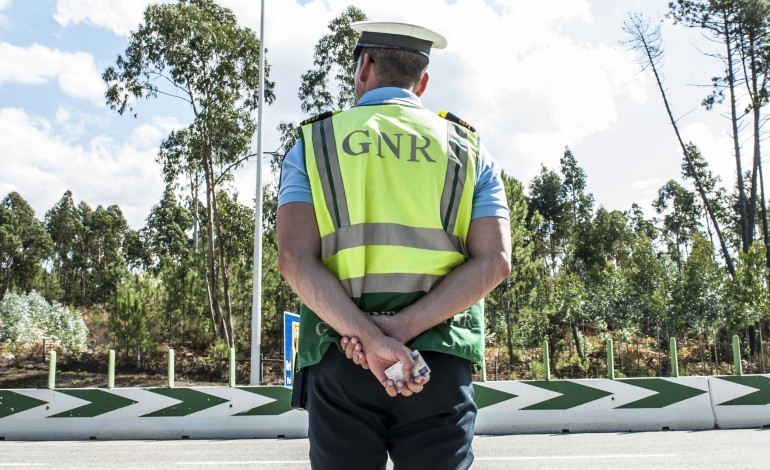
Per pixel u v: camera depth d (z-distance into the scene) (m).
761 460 7.99
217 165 30.64
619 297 30.42
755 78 36.91
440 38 1.91
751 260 28.53
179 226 62.69
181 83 28.83
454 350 1.64
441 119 1.84
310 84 30.48
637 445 9.66
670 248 58.81
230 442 11.16
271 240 32.38
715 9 35.97
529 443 10.16
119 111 28.77
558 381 12.27
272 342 30.34
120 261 31.23
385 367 1.50
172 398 12.23
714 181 54.19
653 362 29.81
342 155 1.71
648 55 38.25
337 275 1.68
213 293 29.08
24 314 27.38
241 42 29.77
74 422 12.10
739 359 12.73
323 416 1.66
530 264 25.64
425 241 1.67
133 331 25.77
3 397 12.20
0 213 65.50
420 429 1.63
